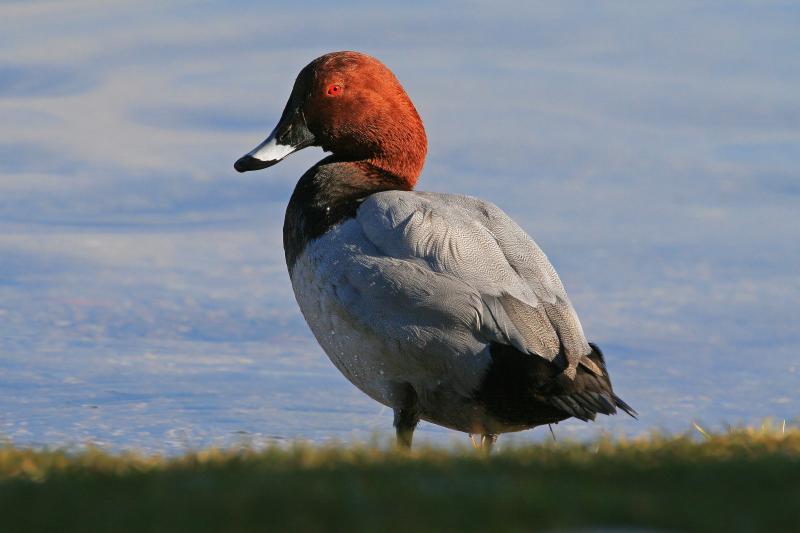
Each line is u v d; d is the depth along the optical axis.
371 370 11.20
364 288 10.83
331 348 11.45
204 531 6.51
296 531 6.46
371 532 6.41
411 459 8.43
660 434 9.68
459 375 10.74
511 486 7.14
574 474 7.94
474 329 10.59
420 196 11.36
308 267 11.39
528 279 10.87
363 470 7.85
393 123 12.48
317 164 12.52
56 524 6.75
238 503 6.74
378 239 10.93
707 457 8.47
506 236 11.14
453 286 10.59
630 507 6.68
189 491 7.07
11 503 7.09
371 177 12.27
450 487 7.14
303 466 8.12
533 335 10.55
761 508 6.84
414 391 11.23
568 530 6.46
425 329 10.68
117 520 6.69
